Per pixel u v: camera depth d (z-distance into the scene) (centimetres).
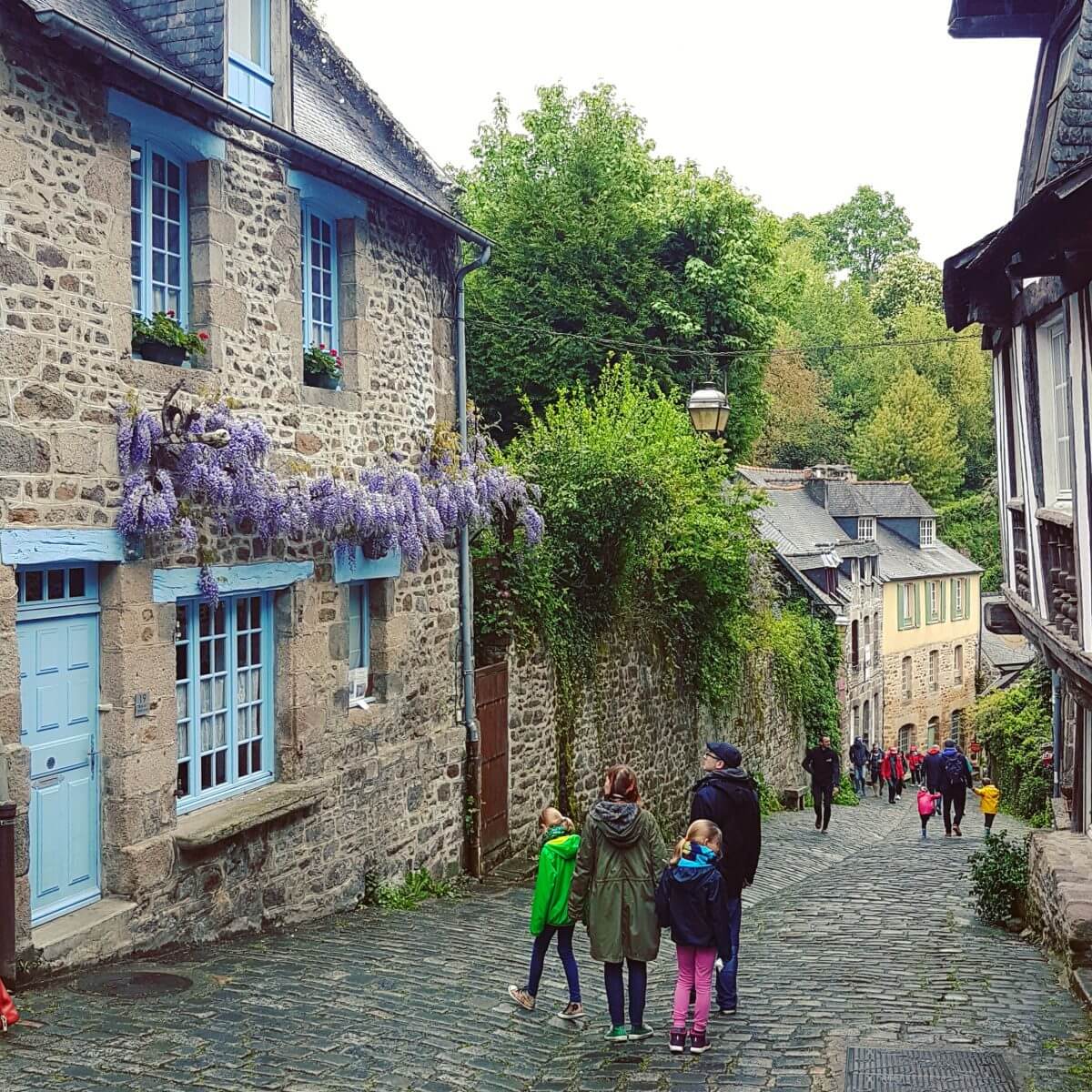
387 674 1080
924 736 4041
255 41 927
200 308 844
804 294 5412
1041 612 998
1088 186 699
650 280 2267
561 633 1444
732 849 701
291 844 924
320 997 689
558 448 1474
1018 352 1077
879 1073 555
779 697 2431
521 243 2223
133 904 754
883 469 4906
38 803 705
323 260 1017
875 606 3641
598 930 646
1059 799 1497
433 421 1154
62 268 710
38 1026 595
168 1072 547
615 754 1591
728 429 2450
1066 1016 658
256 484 844
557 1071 600
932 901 1170
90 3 822
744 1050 613
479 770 1226
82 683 743
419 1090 554
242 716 913
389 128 1223
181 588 809
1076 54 832
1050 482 1004
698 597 1848
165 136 807
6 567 664
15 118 679
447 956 838
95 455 732
